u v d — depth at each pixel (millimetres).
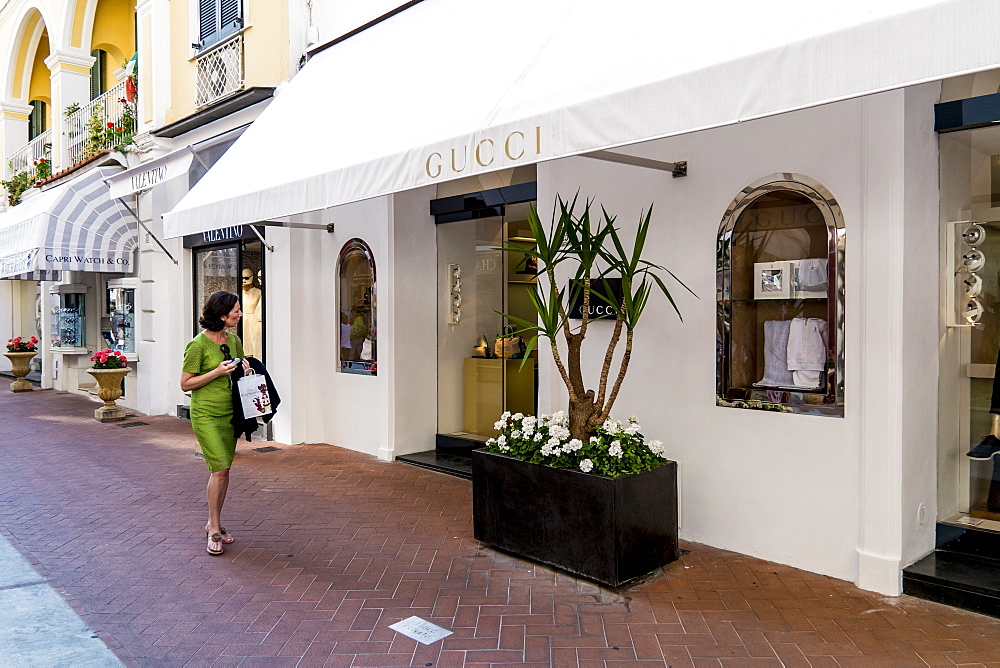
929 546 4695
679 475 5438
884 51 2781
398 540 5574
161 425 11344
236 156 8062
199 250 11656
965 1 2574
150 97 12141
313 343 9508
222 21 10422
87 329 16562
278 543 5535
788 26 3176
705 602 4328
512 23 5652
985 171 4793
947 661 3602
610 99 3721
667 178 5410
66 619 4172
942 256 4734
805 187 4668
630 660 3648
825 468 4664
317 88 8047
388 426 8398
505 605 4332
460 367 8711
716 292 5137
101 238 12219
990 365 4797
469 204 8141
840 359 4559
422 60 6430
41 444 9844
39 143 18219
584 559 4684
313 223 9477
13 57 19422
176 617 4207
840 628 3967
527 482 5043
